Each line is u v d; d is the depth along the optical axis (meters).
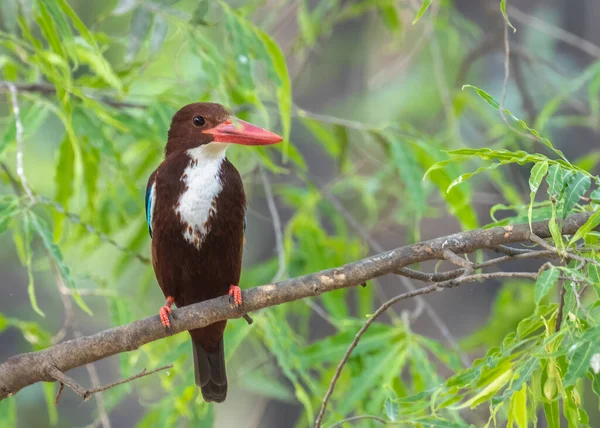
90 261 17.52
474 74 16.33
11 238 16.77
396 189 13.60
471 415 11.82
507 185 12.06
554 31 13.53
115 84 9.20
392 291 16.33
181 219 8.23
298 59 16.58
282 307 10.17
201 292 8.49
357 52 16.33
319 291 7.06
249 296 7.23
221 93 9.51
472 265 6.36
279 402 17.19
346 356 6.44
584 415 6.22
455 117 13.45
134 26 9.34
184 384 8.97
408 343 9.49
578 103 12.98
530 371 5.89
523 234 6.67
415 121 16.58
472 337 12.49
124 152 12.27
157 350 11.02
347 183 14.24
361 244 12.84
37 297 17.80
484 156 5.96
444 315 16.31
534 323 6.49
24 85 10.27
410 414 7.20
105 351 7.13
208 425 9.73
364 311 12.01
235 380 11.52
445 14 13.98
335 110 16.48
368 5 13.16
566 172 5.73
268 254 17.17
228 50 10.88
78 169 8.87
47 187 15.82
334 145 12.27
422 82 16.58
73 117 9.71
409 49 16.80
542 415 12.71
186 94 11.34
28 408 15.84
